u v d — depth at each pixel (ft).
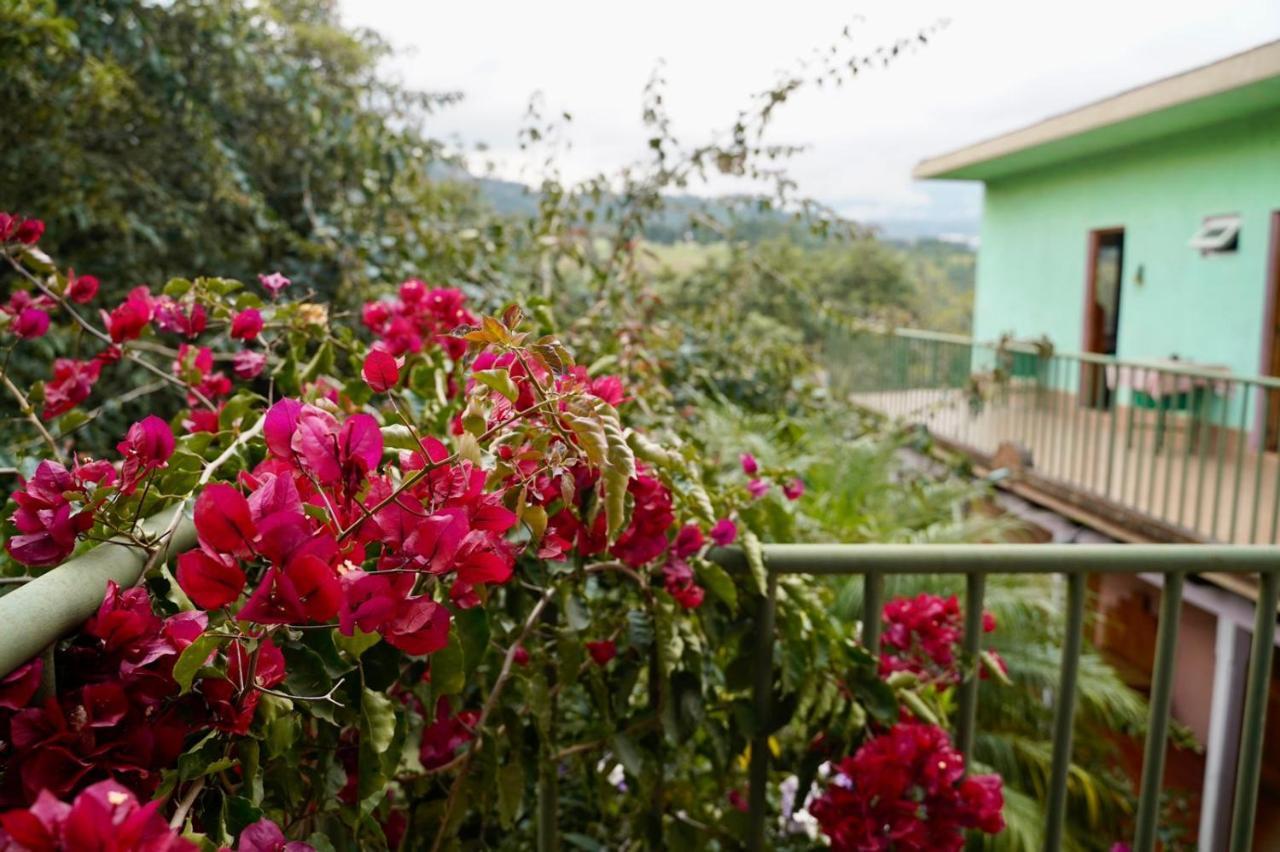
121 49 11.35
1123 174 26.99
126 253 11.04
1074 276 29.63
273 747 2.60
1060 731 4.66
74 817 1.51
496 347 3.15
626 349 9.52
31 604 2.10
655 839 4.56
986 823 4.41
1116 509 19.60
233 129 13.47
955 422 28.58
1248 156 22.08
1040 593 13.47
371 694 2.80
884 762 4.34
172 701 2.36
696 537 4.23
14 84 9.30
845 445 16.08
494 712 4.12
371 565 2.98
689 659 4.27
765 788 4.58
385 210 13.02
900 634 5.57
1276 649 16.44
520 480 3.02
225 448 4.09
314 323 5.01
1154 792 4.73
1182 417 24.64
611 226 12.17
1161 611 4.66
